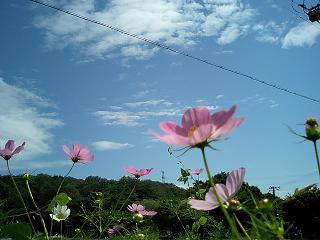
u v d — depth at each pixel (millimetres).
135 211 950
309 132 274
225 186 272
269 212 258
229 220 228
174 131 251
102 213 922
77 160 599
